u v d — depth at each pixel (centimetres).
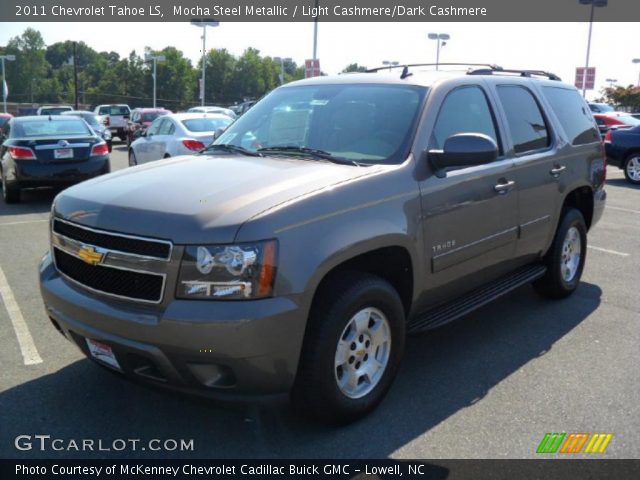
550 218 529
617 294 609
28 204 1127
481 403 388
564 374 430
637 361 453
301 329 316
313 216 326
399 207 370
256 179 355
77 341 349
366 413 367
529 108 523
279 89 509
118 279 324
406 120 410
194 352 302
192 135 1252
